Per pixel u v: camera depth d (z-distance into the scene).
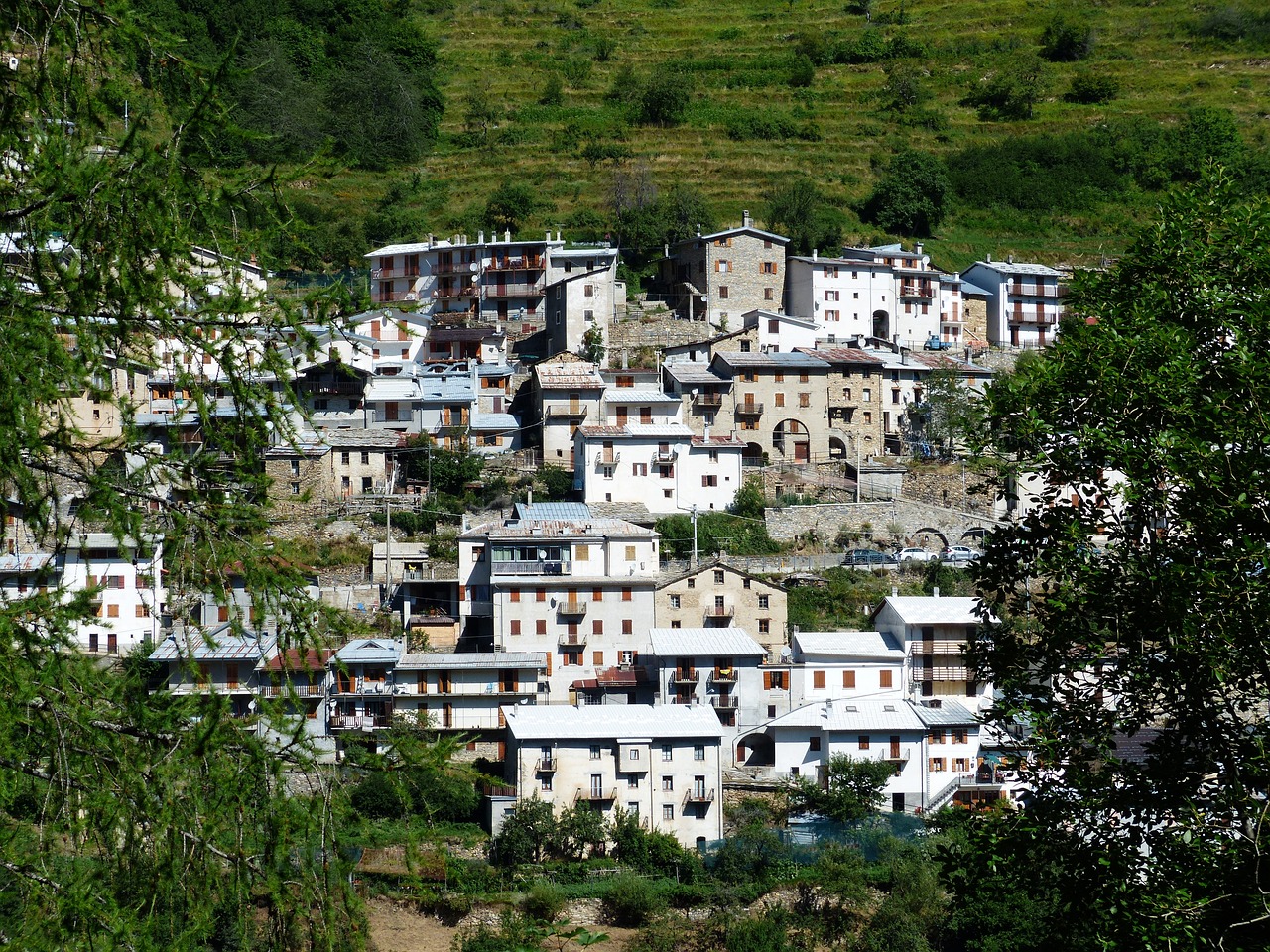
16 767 11.68
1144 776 21.14
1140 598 21.83
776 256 122.25
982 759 66.56
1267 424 21.12
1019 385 24.33
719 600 76.31
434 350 107.75
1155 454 21.91
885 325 121.50
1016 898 46.16
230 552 13.34
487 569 77.75
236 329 13.20
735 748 70.12
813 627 78.06
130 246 12.56
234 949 12.52
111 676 12.75
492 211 141.12
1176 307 24.03
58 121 12.75
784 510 89.06
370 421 95.19
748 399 100.44
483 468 92.81
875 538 88.56
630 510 87.56
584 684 73.38
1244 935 19.05
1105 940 19.61
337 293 13.64
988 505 92.44
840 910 55.38
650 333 112.94
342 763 13.43
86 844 12.05
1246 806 19.88
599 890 56.81
